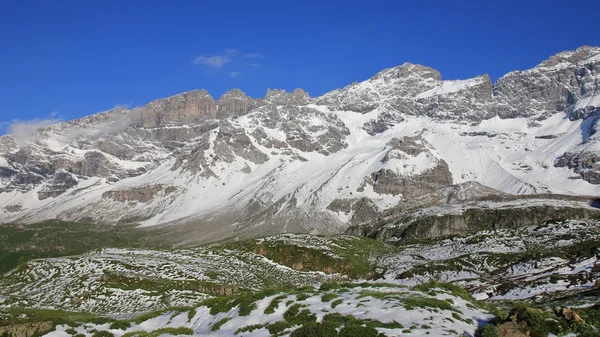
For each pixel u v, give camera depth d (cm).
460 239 15412
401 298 4972
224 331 5075
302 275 11631
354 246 14400
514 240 14088
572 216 19262
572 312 4350
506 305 6906
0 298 9219
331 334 4328
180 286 9331
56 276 10444
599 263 10088
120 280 9588
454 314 4594
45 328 5853
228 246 13325
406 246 15875
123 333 5819
